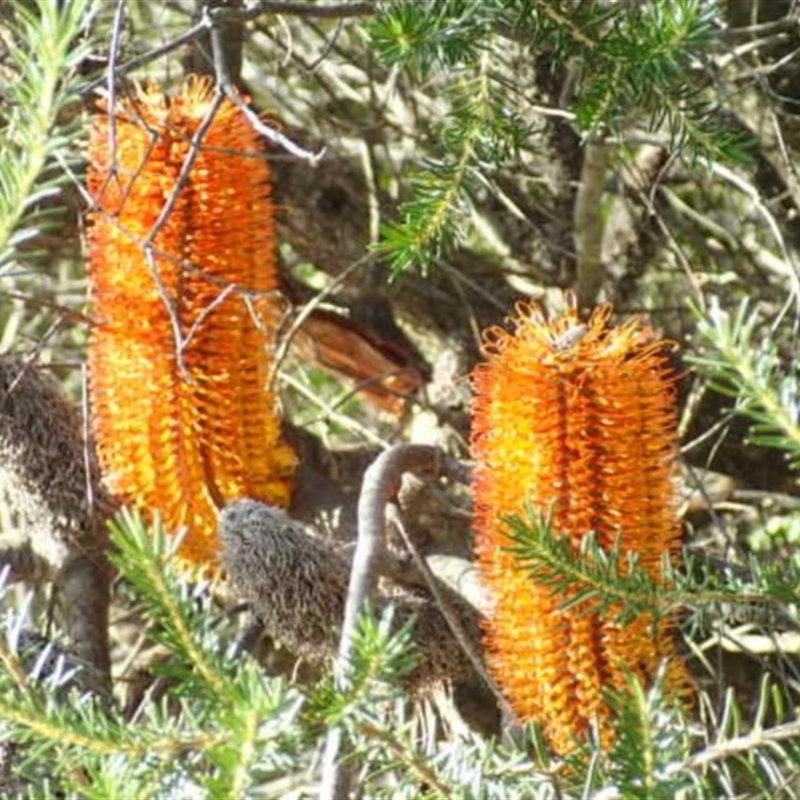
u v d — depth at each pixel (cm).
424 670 124
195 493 122
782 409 96
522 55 136
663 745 97
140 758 97
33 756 97
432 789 100
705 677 139
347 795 102
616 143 136
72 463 131
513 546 109
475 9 112
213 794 94
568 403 111
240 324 122
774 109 137
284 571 121
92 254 122
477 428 113
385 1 115
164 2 148
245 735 93
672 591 105
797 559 104
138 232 121
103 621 133
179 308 121
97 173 122
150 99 123
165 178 121
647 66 112
